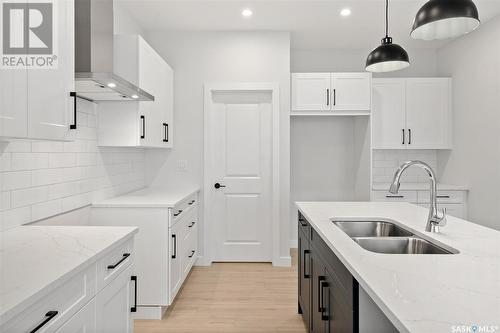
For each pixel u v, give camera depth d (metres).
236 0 3.33
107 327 1.55
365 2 3.39
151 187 4.11
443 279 1.14
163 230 2.76
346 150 4.90
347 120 4.90
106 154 3.10
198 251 4.09
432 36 1.87
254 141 4.20
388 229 2.29
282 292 3.29
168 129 3.81
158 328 2.60
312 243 2.24
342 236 1.75
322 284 1.87
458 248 1.54
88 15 2.17
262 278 3.67
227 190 4.22
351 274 1.32
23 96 1.40
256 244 4.23
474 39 4.02
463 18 1.74
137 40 2.83
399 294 1.02
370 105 4.26
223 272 3.86
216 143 4.22
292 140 4.90
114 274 1.62
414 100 4.42
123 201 2.90
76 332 1.28
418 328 0.81
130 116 2.91
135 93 2.53
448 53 4.53
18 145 1.96
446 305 0.94
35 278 1.13
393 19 3.79
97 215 2.79
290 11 3.59
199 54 4.11
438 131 4.43
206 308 2.94
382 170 4.78
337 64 4.83
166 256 2.75
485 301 0.97
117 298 1.66
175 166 4.12
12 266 1.25
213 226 4.22
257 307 2.96
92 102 2.84
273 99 4.09
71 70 1.75
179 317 2.78
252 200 4.22
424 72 4.82
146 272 2.75
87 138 2.76
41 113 1.51
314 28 4.04
